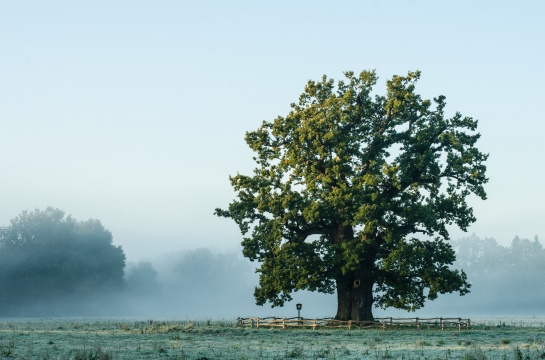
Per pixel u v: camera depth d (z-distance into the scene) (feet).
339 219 201.57
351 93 205.36
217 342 137.59
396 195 205.77
